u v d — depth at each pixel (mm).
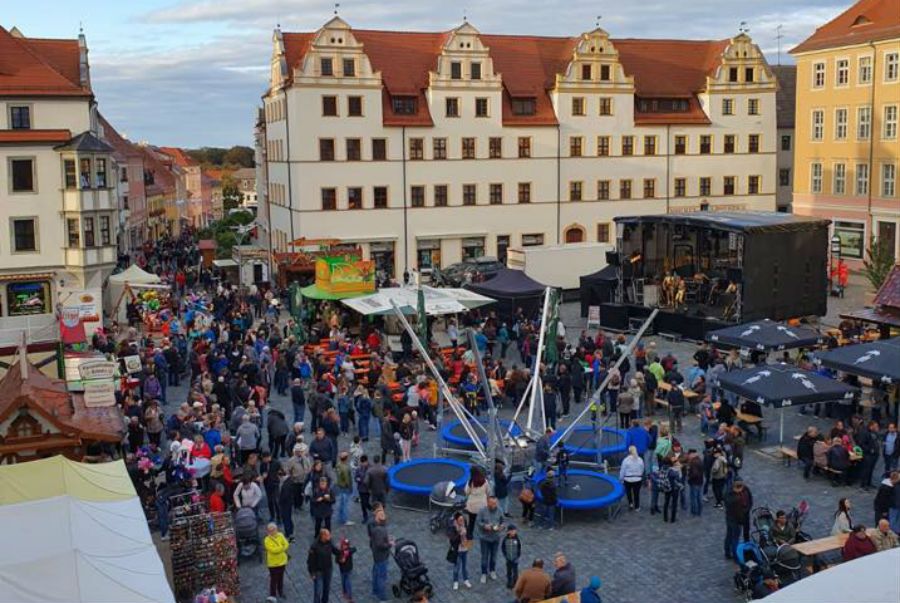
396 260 68625
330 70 65188
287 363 36250
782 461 27031
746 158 77250
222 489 21797
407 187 68125
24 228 48875
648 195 75062
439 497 22641
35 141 48375
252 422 26500
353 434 30547
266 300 53125
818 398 26188
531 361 37625
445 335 42281
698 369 32031
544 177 71812
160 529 22141
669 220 46188
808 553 18641
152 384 31516
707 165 76375
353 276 44469
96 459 23922
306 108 64938
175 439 23828
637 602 18734
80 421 23562
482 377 24547
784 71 88625
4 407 22281
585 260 57750
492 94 69562
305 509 24219
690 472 22969
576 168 72688
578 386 34031
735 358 32625
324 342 42219
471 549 21656
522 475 25109
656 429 25484
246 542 21188
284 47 69312
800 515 20516
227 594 19062
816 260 45500
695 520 23031
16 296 49281
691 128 75500
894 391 29141
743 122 76688
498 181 70562
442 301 41375
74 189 48750
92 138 49500
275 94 71062
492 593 19422
